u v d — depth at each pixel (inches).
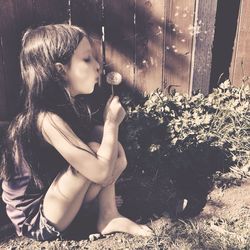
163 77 141.3
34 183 99.7
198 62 138.5
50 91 95.3
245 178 126.0
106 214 106.7
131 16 132.8
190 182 125.8
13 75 133.1
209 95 140.9
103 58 136.9
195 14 133.3
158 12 132.9
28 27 129.0
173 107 136.5
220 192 121.4
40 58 93.9
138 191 123.0
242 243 102.8
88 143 100.0
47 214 98.9
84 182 96.7
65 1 128.6
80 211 111.5
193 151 128.6
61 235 105.9
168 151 127.6
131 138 128.1
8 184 101.5
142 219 113.3
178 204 114.6
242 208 115.4
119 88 141.2
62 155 95.1
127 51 136.8
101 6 130.6
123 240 105.5
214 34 135.7
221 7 135.3
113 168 97.7
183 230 108.0
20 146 98.1
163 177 127.6
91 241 105.7
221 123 133.9
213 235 106.2
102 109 138.2
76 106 102.7
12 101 135.7
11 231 110.1
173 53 138.2
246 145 131.5
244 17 135.9
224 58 142.2
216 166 130.3
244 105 136.1
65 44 92.7
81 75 95.4
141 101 142.9
